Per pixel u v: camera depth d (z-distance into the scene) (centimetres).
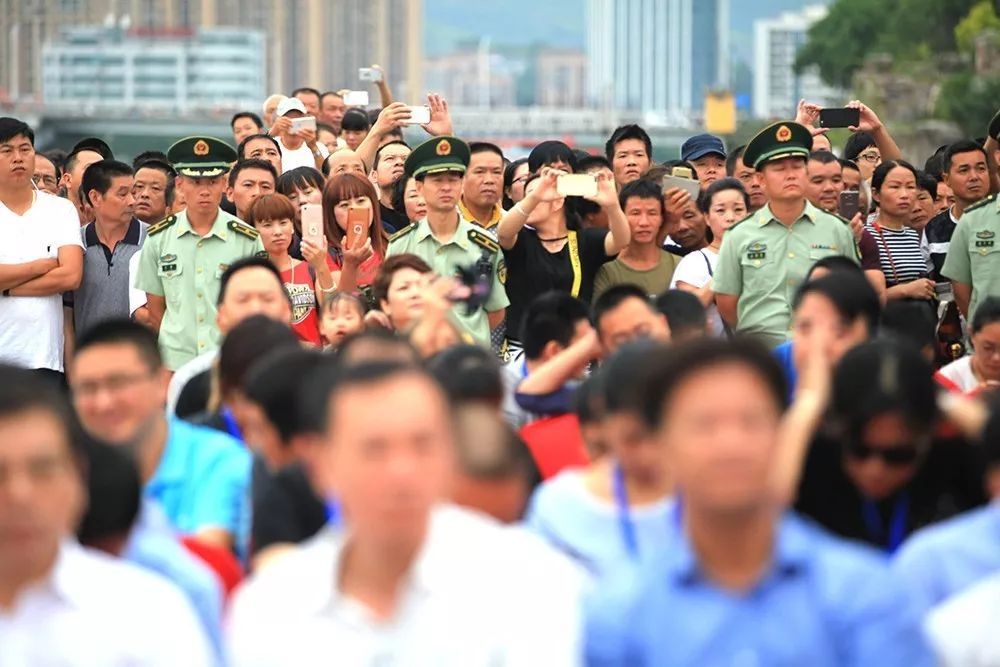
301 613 1416
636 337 2230
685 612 1381
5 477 1452
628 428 1706
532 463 2011
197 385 2489
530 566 1459
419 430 1376
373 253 3697
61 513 1477
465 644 1412
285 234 3609
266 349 2172
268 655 1416
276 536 1922
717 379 1367
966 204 4188
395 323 2912
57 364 3822
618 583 1407
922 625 1420
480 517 1579
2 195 3762
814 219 3431
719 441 1352
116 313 3947
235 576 1905
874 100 18988
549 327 2534
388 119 4506
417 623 1410
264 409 1898
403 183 4188
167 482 2081
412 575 1419
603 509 1762
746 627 1372
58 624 1468
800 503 1859
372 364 1398
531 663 1423
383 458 1370
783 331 3394
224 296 2720
